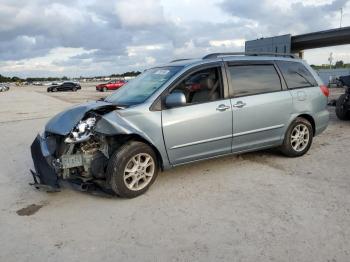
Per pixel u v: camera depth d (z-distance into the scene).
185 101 4.41
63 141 4.28
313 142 7.05
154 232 3.53
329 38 36.09
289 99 5.60
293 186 4.59
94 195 4.57
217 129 4.87
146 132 4.36
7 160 6.73
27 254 3.23
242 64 5.27
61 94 37.44
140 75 5.63
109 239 3.44
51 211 4.16
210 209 3.99
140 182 4.48
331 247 3.10
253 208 3.97
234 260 2.98
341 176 4.91
